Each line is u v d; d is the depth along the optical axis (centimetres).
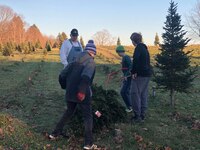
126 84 360
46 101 412
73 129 269
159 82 432
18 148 233
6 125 269
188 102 460
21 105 382
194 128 315
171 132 300
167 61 422
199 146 269
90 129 250
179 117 360
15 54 1941
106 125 289
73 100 251
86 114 251
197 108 421
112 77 735
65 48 343
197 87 605
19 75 774
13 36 4525
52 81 662
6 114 314
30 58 1597
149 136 283
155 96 495
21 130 268
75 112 279
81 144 256
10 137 248
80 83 243
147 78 320
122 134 278
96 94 309
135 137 274
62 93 486
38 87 556
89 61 248
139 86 317
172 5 428
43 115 337
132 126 303
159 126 318
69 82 252
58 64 1261
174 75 422
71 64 257
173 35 423
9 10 4534
